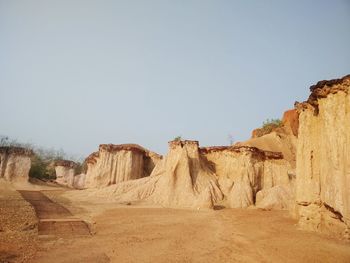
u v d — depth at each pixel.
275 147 53.56
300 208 18.22
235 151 38.50
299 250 12.29
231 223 20.02
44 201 29.31
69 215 22.14
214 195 33.91
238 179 35.72
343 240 13.72
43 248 12.93
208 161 41.06
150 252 13.00
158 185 36.91
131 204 32.56
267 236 15.36
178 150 37.22
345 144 14.41
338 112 15.23
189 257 12.29
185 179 34.34
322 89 16.38
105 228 18.05
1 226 15.83
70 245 13.80
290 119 61.44
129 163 49.03
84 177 70.19
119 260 11.80
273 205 29.64
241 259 11.92
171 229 18.02
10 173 48.62
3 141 78.69
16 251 12.09
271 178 36.38
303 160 18.34
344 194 14.11
